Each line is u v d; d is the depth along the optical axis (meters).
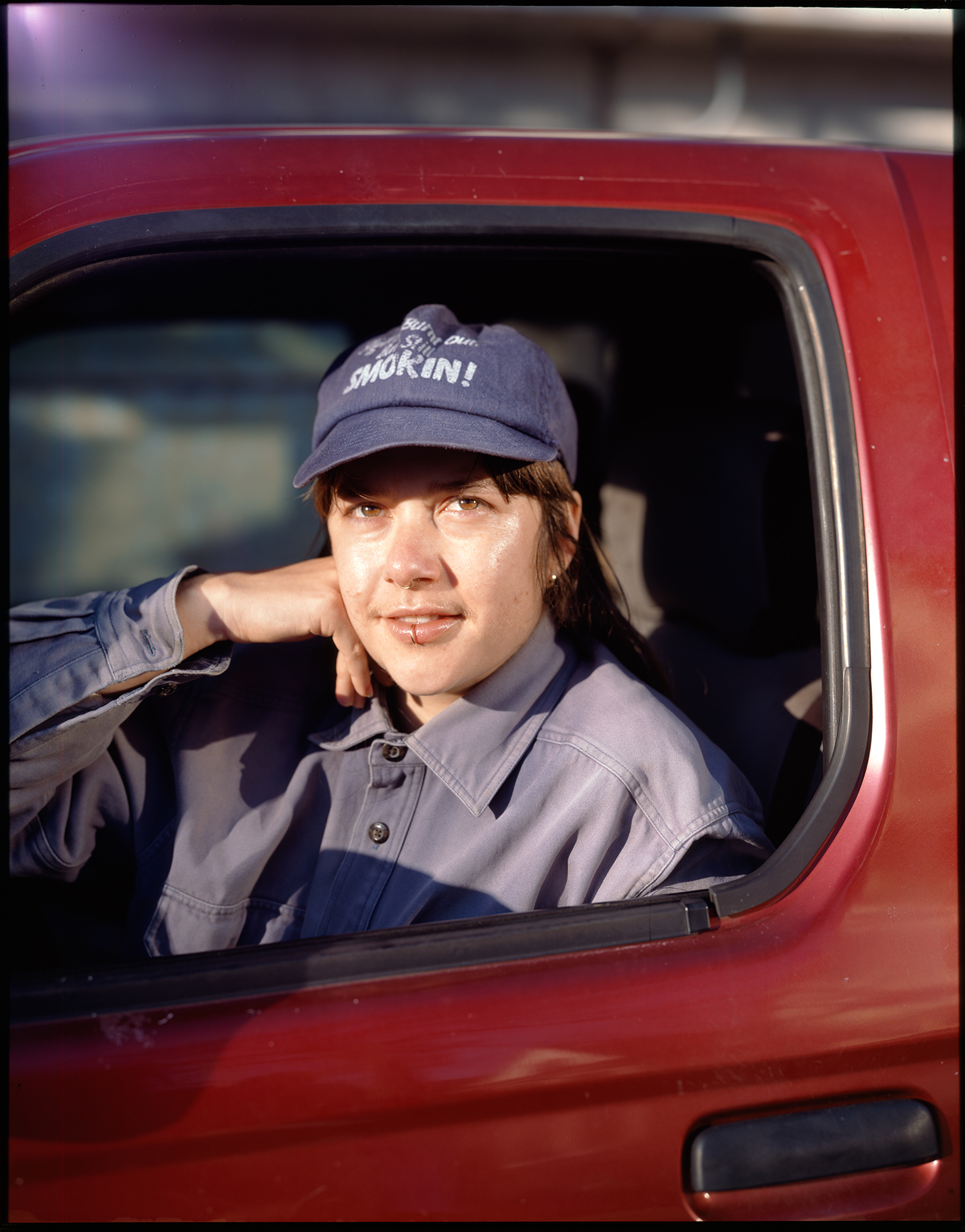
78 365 2.82
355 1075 0.74
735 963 0.82
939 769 0.90
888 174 1.08
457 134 1.05
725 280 1.33
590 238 1.01
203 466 2.89
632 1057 0.77
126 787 1.16
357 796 1.11
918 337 1.00
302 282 1.29
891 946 0.84
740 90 5.29
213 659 1.08
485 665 1.03
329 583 1.11
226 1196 0.72
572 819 1.02
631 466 1.60
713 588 1.39
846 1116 0.81
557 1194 0.75
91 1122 0.71
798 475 1.34
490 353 1.02
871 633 0.93
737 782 1.08
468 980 0.79
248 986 0.77
